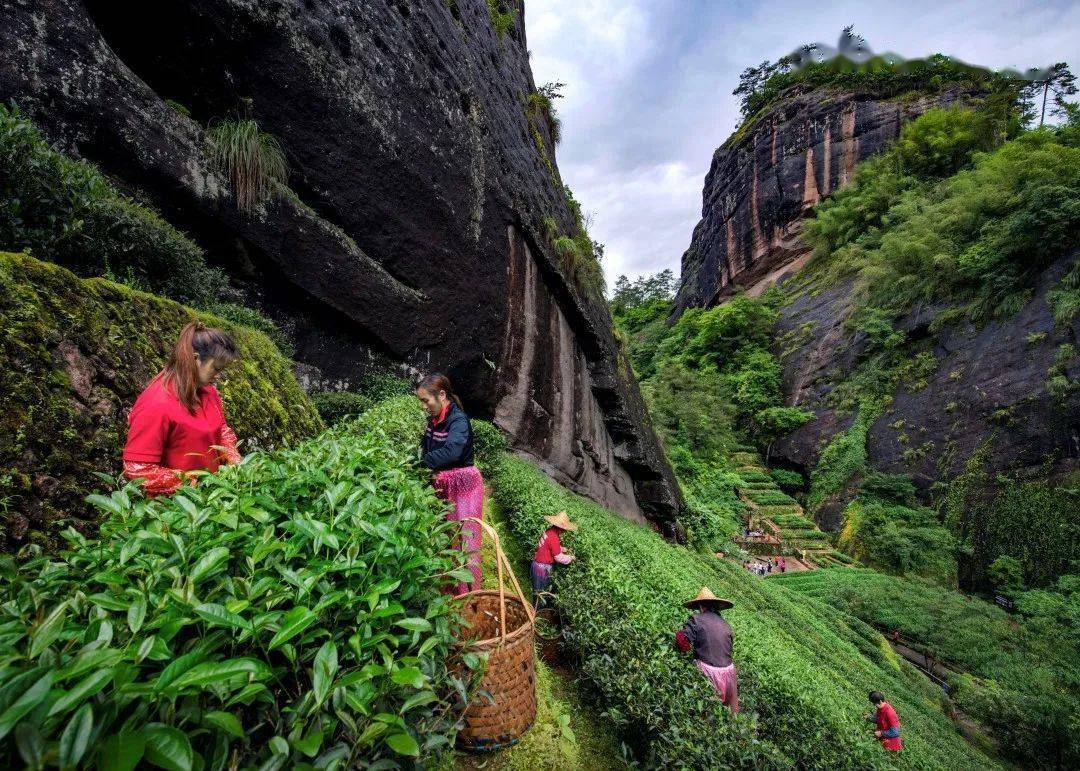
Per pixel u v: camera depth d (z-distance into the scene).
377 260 8.05
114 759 0.63
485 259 10.61
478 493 3.00
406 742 0.92
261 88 6.45
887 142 47.88
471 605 2.38
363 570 1.21
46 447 1.98
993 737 14.28
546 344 13.41
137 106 5.11
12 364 2.00
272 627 0.97
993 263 28.00
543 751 2.54
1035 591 19.08
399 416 4.70
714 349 48.44
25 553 1.42
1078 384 22.72
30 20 4.36
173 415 1.86
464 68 11.05
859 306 36.34
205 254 5.89
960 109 44.69
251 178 6.04
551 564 4.16
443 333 9.30
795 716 4.73
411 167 8.61
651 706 2.88
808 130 51.88
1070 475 22.14
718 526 25.05
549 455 12.94
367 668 0.97
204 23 5.77
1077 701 13.38
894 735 7.23
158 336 3.07
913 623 19.42
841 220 45.16
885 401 31.75
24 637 0.87
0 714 0.61
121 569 1.07
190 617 0.93
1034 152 28.89
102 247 3.73
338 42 7.43
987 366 26.91
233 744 0.94
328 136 7.20
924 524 26.23
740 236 56.31
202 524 1.21
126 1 5.38
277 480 1.51
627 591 4.09
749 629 8.07
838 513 30.80
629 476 19.47
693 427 39.47
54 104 4.45
